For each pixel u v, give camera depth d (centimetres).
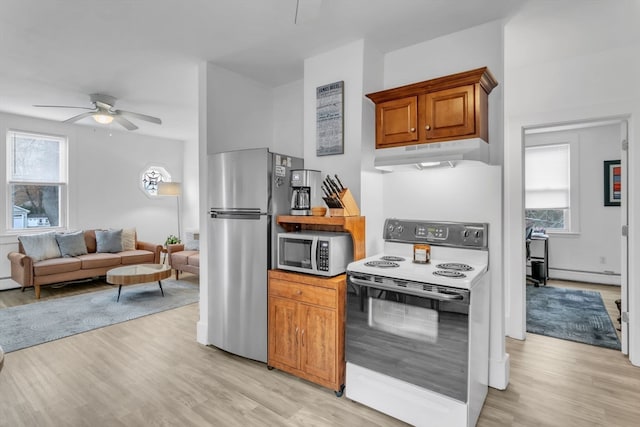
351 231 234
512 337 309
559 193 528
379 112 242
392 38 257
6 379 239
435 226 239
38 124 506
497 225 227
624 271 276
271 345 253
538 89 298
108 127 566
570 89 286
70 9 220
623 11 217
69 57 294
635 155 255
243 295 268
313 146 286
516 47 267
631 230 258
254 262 262
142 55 289
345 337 215
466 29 243
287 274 243
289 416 198
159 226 668
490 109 232
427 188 255
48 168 526
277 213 264
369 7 217
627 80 264
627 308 273
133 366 259
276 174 264
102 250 535
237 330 272
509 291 311
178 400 214
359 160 257
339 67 270
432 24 237
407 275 189
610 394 217
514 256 308
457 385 172
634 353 255
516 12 221
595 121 278
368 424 190
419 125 225
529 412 199
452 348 174
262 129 354
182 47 274
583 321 349
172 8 219
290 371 242
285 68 315
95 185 572
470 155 204
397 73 276
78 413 200
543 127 303
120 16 228
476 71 200
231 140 322
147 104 440
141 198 638
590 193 505
